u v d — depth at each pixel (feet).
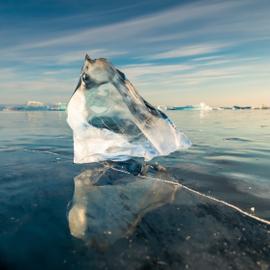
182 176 16.72
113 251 8.50
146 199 12.71
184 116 109.91
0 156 23.26
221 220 10.64
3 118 101.55
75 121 19.70
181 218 10.77
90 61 19.44
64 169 18.21
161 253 8.43
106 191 13.78
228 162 20.90
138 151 21.33
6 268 7.77
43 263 7.95
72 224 10.18
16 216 10.83
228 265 7.97
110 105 20.02
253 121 74.43
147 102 22.65
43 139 35.17
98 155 20.36
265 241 9.24
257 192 13.87
